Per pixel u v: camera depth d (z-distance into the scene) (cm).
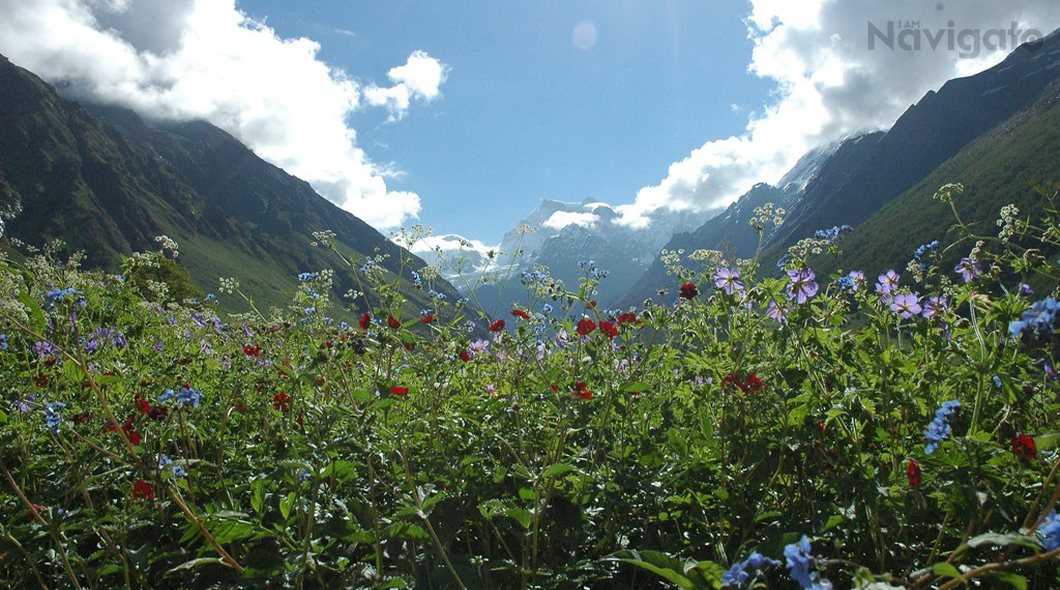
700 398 108
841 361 99
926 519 87
